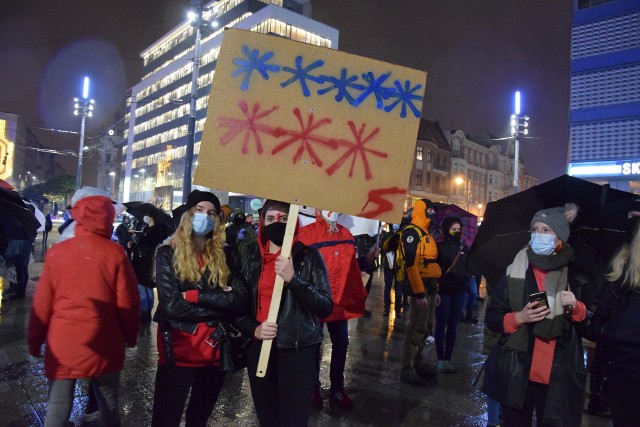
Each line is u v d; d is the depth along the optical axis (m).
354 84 3.09
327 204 2.96
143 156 93.31
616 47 20.09
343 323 4.75
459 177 60.81
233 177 2.93
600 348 4.86
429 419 4.50
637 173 19.47
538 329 2.82
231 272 3.11
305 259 3.06
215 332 2.98
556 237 2.94
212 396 3.11
